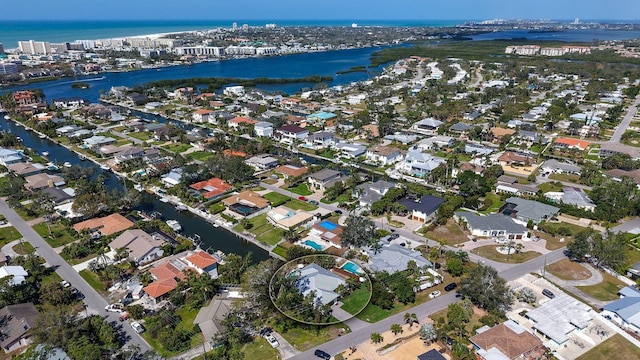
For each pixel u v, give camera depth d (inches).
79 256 5059.1
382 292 4264.3
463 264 4813.0
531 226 5664.4
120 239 5211.6
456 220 5910.4
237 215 6181.1
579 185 7071.9
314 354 3595.0
